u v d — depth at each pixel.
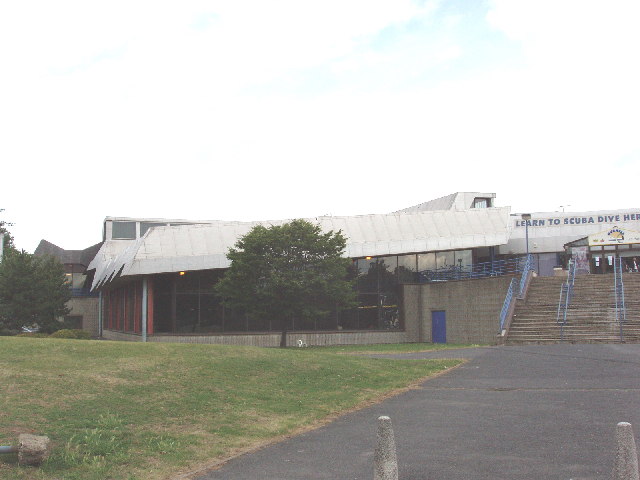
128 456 8.35
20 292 41.62
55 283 48.12
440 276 37.72
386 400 12.92
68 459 7.94
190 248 33.88
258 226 30.81
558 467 7.73
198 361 14.63
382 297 37.31
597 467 7.67
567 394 12.62
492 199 51.94
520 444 8.89
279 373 14.69
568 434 9.34
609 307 25.91
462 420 10.66
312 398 12.73
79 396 10.78
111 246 53.34
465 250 39.28
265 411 11.40
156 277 34.47
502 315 25.67
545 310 26.73
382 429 6.27
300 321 35.34
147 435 9.34
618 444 5.79
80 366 12.80
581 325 24.69
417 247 37.09
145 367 13.40
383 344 35.25
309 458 8.62
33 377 11.46
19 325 41.34
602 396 12.23
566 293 28.03
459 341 33.53
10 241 62.81
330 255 30.27
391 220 37.50
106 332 51.91
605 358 17.56
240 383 13.34
